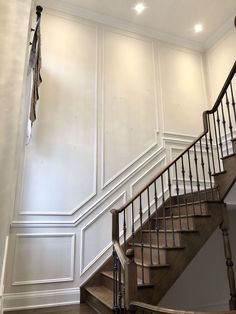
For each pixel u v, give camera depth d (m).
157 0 4.10
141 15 4.38
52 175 3.42
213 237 4.00
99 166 3.72
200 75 5.01
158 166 4.10
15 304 2.87
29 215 3.19
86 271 3.25
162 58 4.74
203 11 4.35
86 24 4.23
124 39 4.48
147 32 4.70
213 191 2.93
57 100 3.71
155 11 4.31
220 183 2.88
